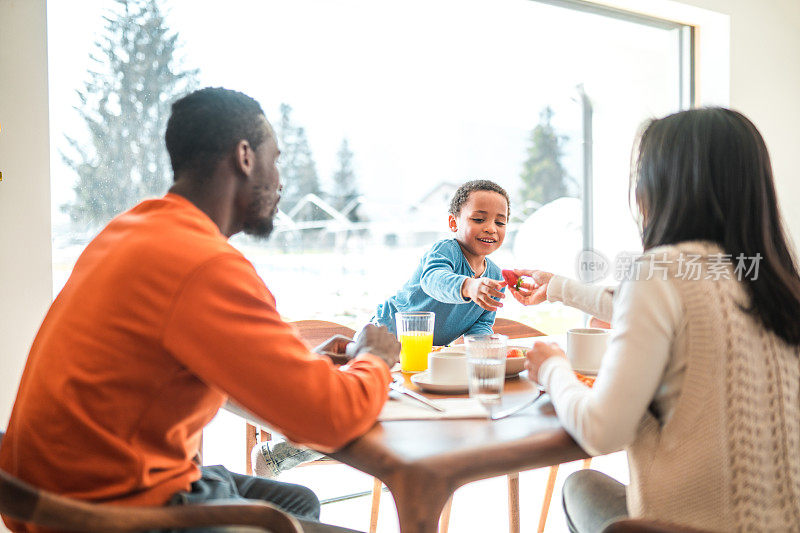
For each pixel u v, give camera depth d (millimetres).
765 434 833
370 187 2951
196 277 838
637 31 3326
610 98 3418
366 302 3008
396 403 1137
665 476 864
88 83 2170
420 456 849
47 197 1874
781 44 3324
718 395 834
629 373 841
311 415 854
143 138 2297
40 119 1856
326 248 2867
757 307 861
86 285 878
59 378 842
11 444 910
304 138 2740
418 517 800
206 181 1011
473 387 1081
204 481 1009
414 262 3121
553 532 2145
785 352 868
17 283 1837
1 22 1790
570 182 3396
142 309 836
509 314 3234
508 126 3248
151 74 2305
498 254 3246
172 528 748
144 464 851
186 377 877
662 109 3379
